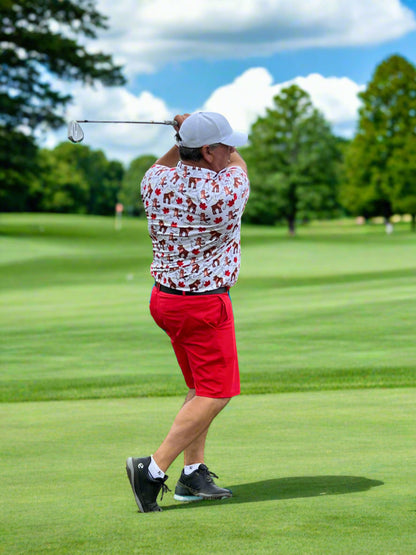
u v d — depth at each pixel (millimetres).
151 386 11469
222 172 5133
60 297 31547
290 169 105562
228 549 3715
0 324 21641
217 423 7719
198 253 5066
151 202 5168
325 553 3588
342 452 6246
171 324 5207
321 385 10852
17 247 71938
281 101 105938
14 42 78500
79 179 197750
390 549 3625
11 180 89000
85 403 9719
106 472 5793
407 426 7391
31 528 4242
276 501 4707
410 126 116000
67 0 77125
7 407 9383
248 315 21953
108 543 3902
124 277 43844
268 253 67875
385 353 14867
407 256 63406
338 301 25172
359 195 118688
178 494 5156
